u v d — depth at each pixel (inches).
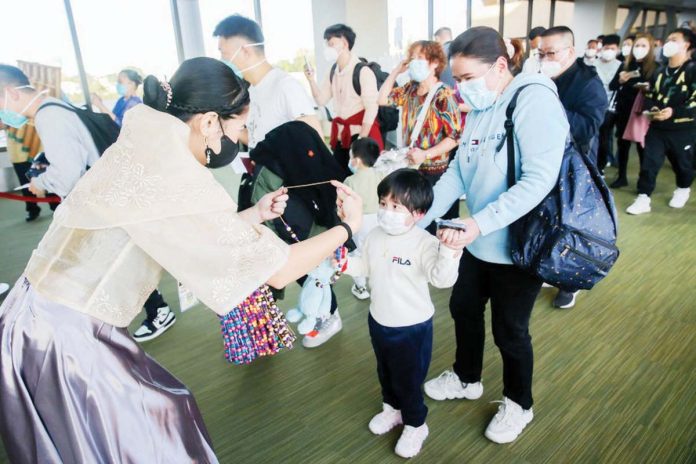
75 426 31.7
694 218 134.8
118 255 31.1
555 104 46.1
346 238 39.4
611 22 397.7
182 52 235.6
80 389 31.5
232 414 69.6
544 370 74.1
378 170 86.2
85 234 31.2
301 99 73.4
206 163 35.6
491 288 56.2
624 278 103.0
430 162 90.7
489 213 46.9
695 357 75.2
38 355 31.5
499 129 49.3
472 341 63.3
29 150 162.1
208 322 96.5
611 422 62.6
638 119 149.6
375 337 57.0
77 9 201.2
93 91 213.5
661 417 62.9
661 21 507.2
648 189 139.7
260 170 71.1
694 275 102.2
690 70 125.0
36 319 31.6
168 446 34.7
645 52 149.1
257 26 71.7
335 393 72.8
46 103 70.8
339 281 112.4
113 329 32.6
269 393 73.7
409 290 53.8
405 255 53.2
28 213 171.5
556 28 82.7
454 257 47.8
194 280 30.9
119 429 32.6
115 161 30.7
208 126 32.9
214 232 30.8
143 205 29.5
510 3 339.3
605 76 166.2
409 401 57.0
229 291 31.4
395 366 56.1
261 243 32.4
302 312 80.7
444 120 84.6
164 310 93.1
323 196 73.1
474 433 62.3
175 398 36.0
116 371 32.5
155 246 30.0
